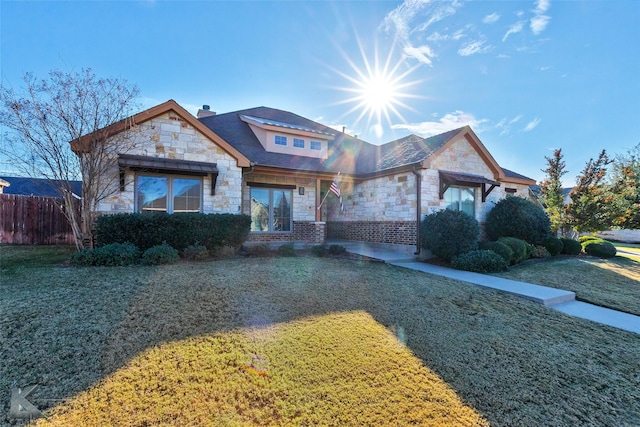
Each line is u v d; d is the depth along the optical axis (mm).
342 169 14438
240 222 9898
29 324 4062
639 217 17906
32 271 6488
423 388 3377
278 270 7625
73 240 12492
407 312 5547
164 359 3523
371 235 14172
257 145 14688
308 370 3551
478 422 2932
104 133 8500
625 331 5441
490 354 4270
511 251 10766
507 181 15250
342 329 4652
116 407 2775
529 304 6570
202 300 5246
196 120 10172
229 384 3203
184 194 10211
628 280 9305
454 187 13203
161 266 7371
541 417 3070
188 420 2699
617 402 3410
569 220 15625
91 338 3842
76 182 10477
